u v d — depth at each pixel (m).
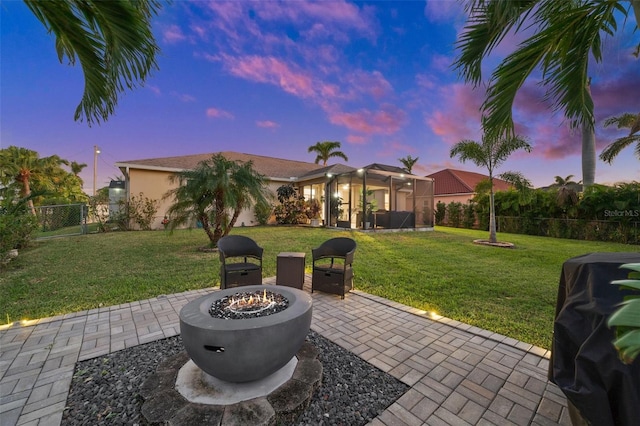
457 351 2.61
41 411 1.78
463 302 3.94
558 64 2.95
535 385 2.11
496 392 2.03
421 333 2.98
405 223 13.68
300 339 1.98
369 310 3.64
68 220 12.15
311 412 1.81
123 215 12.68
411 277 5.23
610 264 1.49
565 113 3.31
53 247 8.04
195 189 7.15
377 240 10.16
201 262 6.22
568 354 1.49
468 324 3.22
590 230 11.33
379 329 3.08
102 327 3.02
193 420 1.61
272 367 1.85
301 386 1.95
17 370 2.22
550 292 4.38
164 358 2.42
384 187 16.11
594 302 1.40
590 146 13.39
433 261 6.67
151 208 13.29
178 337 2.81
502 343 2.76
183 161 15.70
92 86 2.45
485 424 1.73
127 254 7.09
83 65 2.35
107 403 1.86
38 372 2.20
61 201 15.69
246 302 2.23
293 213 15.68
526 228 13.48
